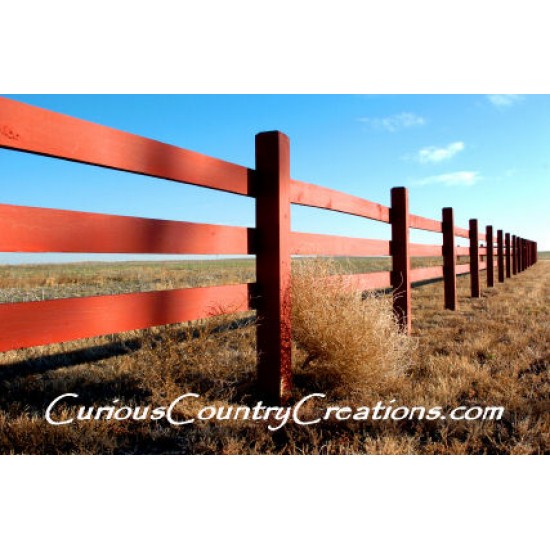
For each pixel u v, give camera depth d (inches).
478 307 301.0
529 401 114.1
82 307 88.3
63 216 83.2
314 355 139.7
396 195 217.6
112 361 154.3
